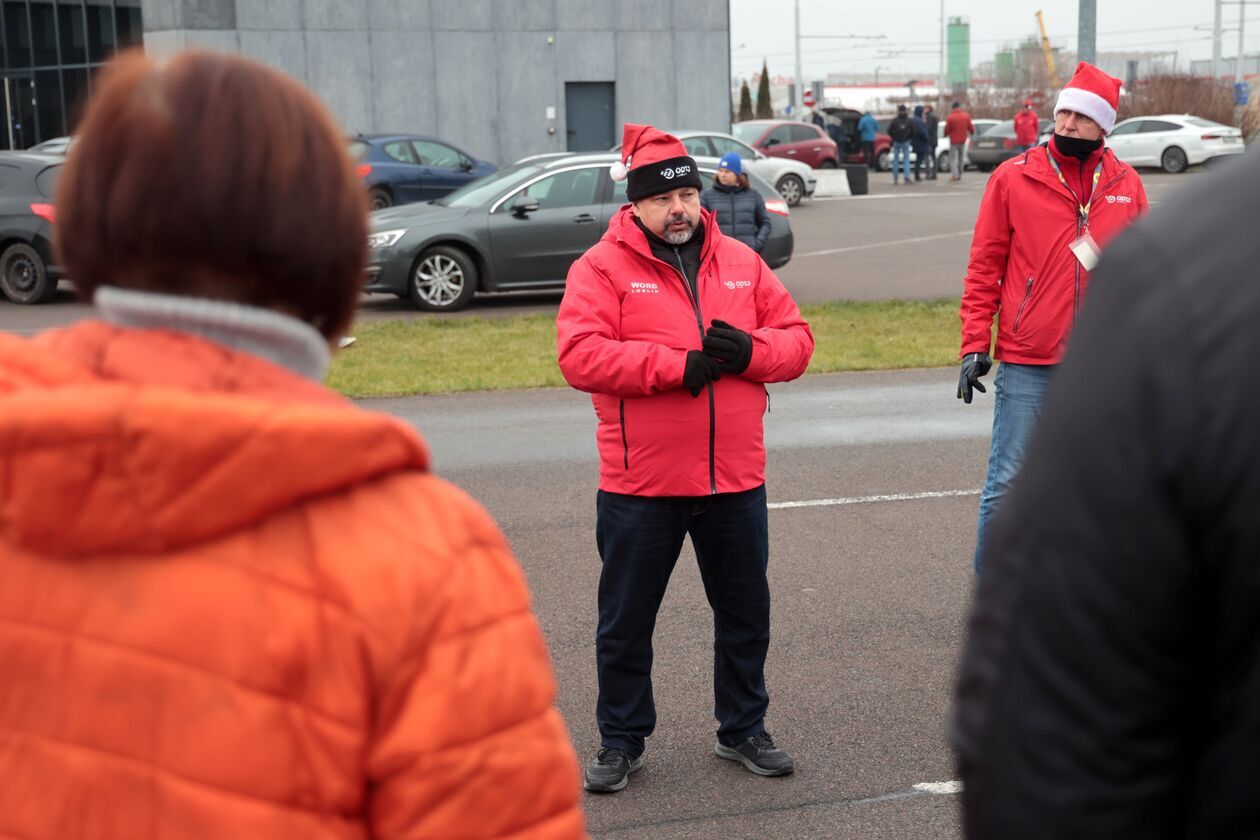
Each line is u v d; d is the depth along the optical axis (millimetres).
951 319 13641
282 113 1315
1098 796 1120
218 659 1209
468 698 1242
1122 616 1108
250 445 1159
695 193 4078
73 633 1237
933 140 37875
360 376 11031
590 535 6828
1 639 1261
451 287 14820
